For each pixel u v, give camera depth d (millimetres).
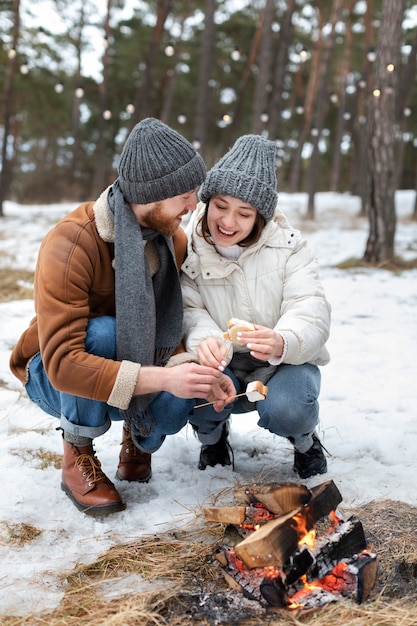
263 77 14344
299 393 2387
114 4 21969
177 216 2188
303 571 1829
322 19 20625
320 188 32906
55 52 22109
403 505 2330
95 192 19469
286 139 30078
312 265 2471
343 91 21859
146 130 2084
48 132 28562
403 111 16812
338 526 1963
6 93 16203
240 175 2260
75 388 2088
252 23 21953
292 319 2326
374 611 1777
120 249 2141
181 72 24266
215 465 2703
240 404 2586
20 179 30812
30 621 1770
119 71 23906
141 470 2541
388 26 8273
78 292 2141
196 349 2350
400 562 1989
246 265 2449
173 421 2316
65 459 2369
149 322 2178
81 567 1998
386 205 8570
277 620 1752
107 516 2309
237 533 1996
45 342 2105
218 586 1905
